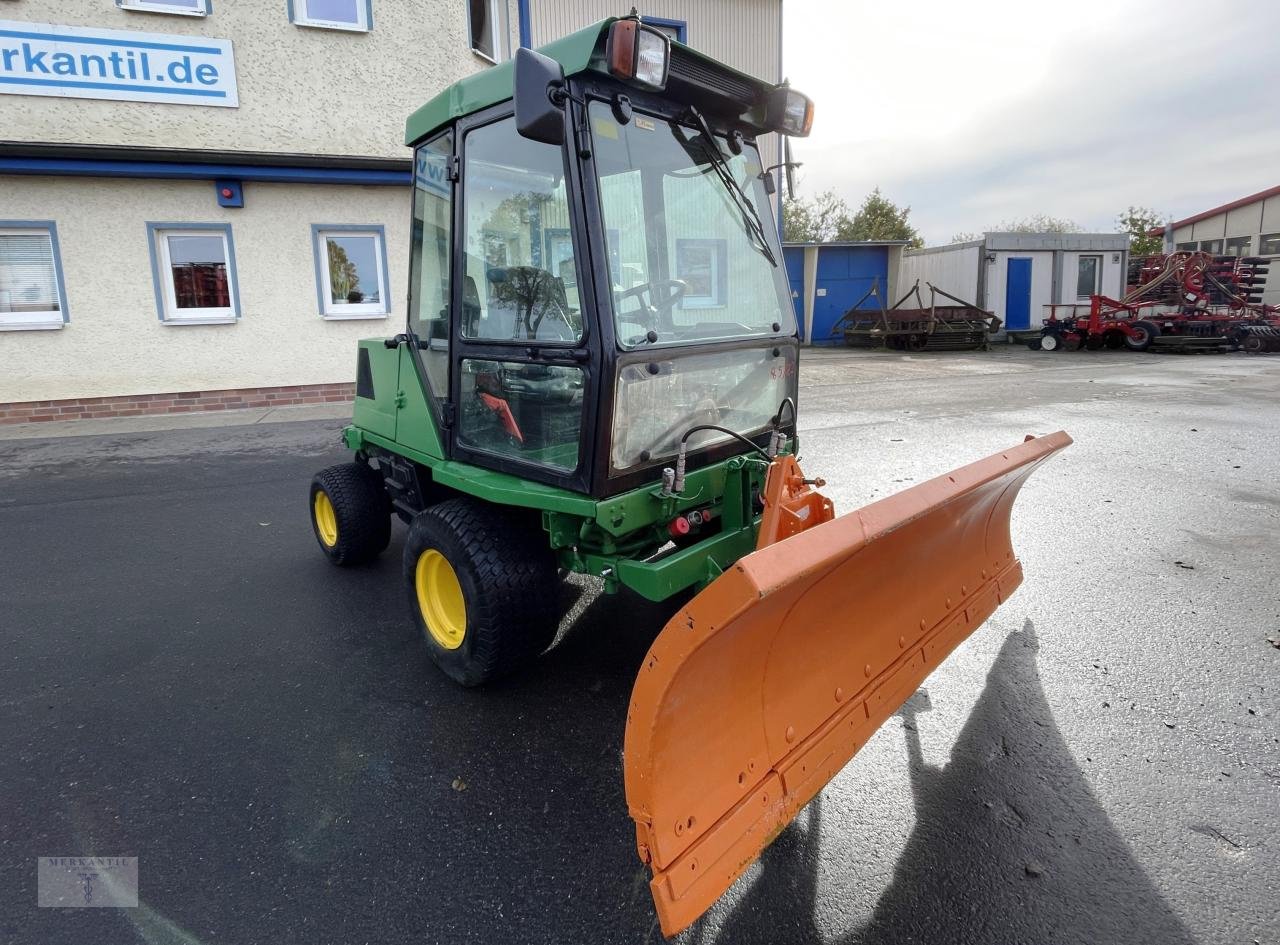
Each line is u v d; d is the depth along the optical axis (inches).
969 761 108.0
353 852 92.9
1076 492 238.4
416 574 131.1
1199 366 604.1
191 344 402.3
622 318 107.0
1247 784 101.8
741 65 671.8
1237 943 77.7
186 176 380.8
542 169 108.5
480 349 123.3
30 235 372.2
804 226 1744.6
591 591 170.9
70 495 255.0
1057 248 874.8
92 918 83.3
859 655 95.8
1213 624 147.3
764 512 103.6
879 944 78.6
